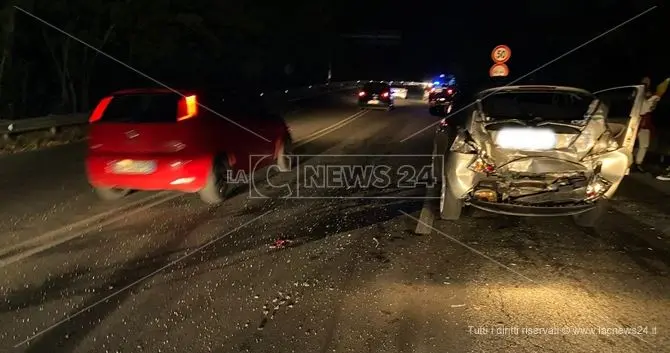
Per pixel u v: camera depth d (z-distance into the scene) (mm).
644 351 3854
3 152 12484
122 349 3943
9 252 5887
